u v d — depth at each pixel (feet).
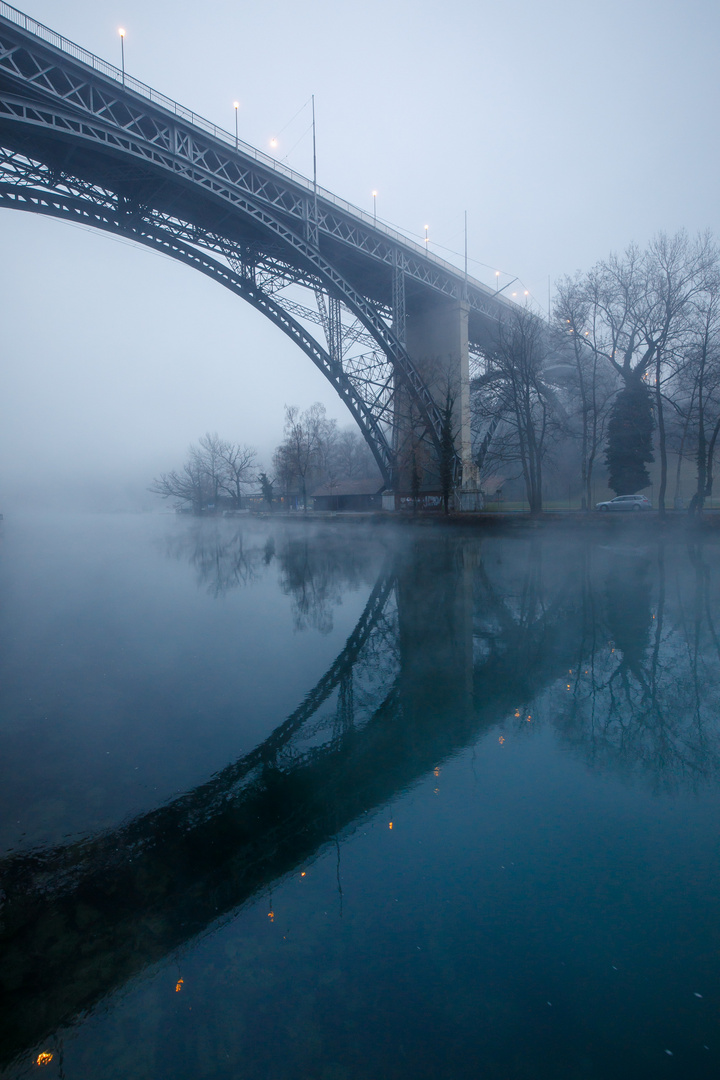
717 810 14.12
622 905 10.82
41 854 12.70
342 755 17.65
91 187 102.78
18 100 74.28
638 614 34.06
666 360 85.30
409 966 9.54
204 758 17.52
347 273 141.08
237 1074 7.63
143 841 13.24
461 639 30.76
